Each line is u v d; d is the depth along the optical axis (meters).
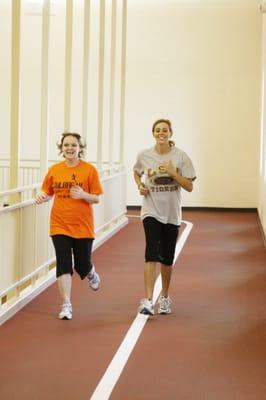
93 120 21.08
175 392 5.61
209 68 20.88
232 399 5.47
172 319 8.13
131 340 7.17
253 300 9.26
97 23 20.94
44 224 9.59
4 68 20.44
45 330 7.50
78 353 6.67
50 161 19.45
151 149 8.18
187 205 21.23
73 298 9.15
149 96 21.05
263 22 18.98
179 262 12.23
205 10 20.77
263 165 17.28
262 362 6.48
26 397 5.45
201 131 21.02
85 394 5.53
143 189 8.05
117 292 9.61
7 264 8.02
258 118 20.80
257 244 14.57
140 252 13.09
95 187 8.02
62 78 20.84
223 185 21.06
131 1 20.92
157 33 20.94
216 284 10.33
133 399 5.43
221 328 7.76
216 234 16.05
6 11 20.39
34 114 20.80
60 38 20.81
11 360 6.41
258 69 20.72
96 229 13.70
